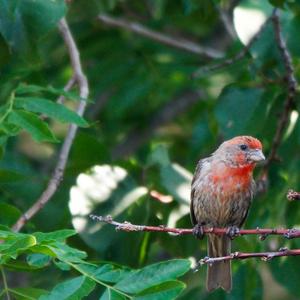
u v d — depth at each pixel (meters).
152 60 17.16
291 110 14.06
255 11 13.91
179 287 9.08
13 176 12.55
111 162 13.51
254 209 14.28
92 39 16.77
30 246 9.43
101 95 18.08
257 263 13.58
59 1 11.90
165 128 19.08
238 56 14.06
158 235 13.60
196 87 17.88
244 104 13.95
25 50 11.86
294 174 14.26
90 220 12.89
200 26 18.25
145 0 18.08
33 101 11.55
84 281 9.29
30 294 9.89
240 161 13.47
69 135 13.02
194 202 13.66
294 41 14.04
